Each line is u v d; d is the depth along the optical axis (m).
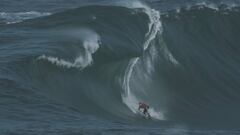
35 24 159.38
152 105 142.62
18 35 150.00
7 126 109.75
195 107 147.38
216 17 183.00
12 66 130.38
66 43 143.62
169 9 187.75
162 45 162.25
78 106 127.81
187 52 166.75
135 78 147.75
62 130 109.75
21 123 112.25
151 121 132.38
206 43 174.25
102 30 158.12
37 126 111.25
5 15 189.88
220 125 136.25
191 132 119.19
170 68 158.38
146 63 153.88
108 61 145.38
